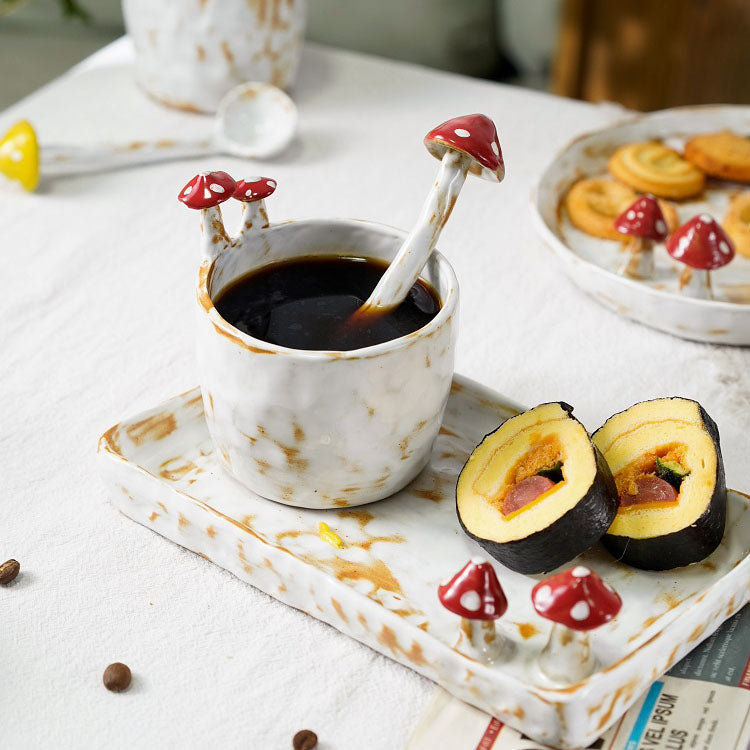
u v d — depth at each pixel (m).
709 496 0.58
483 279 0.78
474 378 0.71
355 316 0.61
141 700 0.57
